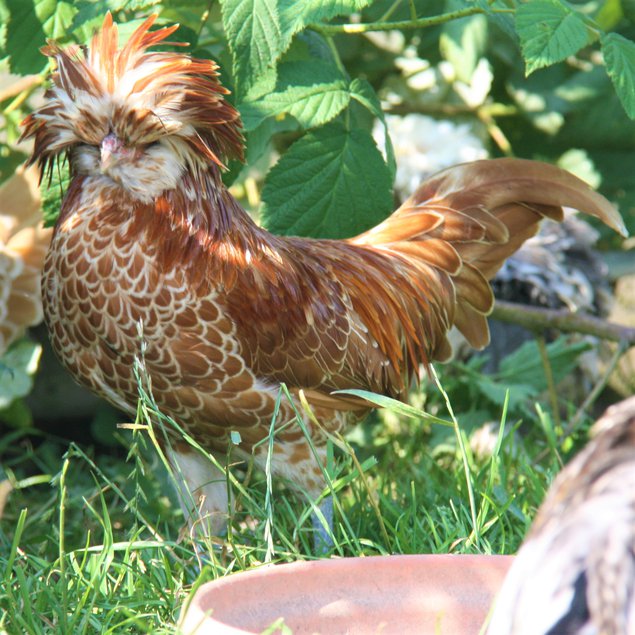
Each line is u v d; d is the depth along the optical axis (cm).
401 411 632
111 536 621
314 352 705
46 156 674
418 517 775
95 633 579
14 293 920
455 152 1112
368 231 834
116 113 625
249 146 849
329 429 723
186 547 731
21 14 782
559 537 357
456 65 1060
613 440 377
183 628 482
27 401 1130
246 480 680
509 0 835
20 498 909
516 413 1049
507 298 1098
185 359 649
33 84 972
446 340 852
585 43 682
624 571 336
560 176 838
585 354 1149
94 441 1170
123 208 642
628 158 1233
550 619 341
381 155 802
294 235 796
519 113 1220
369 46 1198
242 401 671
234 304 658
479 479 793
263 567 560
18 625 561
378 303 771
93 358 671
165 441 716
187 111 636
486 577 552
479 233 839
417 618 541
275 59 698
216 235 660
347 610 538
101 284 638
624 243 1345
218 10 916
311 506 641
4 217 921
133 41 645
